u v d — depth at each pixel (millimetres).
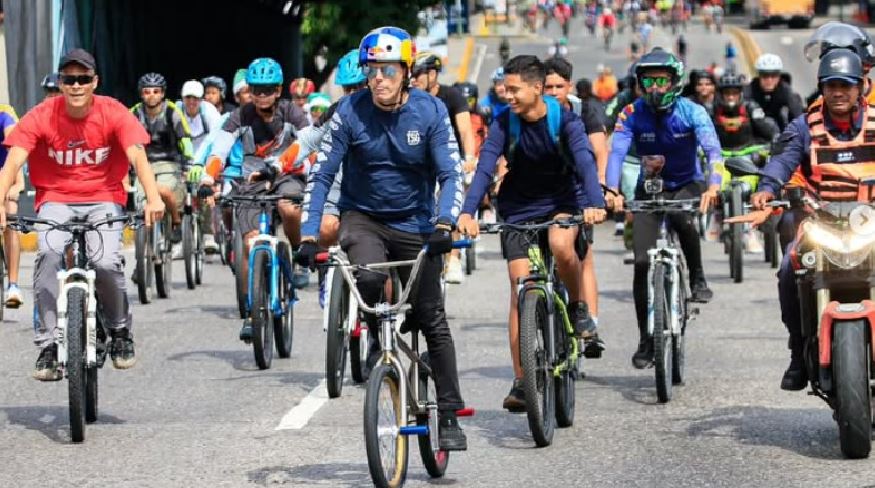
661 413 21719
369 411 16062
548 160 20672
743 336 29406
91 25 62125
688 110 24688
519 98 20281
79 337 19984
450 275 37438
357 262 18203
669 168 25219
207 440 20141
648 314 23422
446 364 17484
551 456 18984
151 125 38031
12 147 20969
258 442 19969
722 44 187625
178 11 84438
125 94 70312
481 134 46531
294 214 27297
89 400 21266
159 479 17984
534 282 19656
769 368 25453
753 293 36500
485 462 18703
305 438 20172
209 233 42594
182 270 44031
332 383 22391
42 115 21109
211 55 91250
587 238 21953
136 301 36250
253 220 27688
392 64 17875
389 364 16641
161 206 20938
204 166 28125
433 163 18438
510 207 21172
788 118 43812
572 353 21031
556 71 25656
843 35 20938
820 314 18203
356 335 23828
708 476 17719
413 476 17984
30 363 26969
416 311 17422
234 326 31656
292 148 27547
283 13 103312
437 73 30734
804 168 19125
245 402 22922
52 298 20859
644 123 24906
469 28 199125
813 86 143250
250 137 28125
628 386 24031
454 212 17422
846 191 18688
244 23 96188
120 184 21719
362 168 18406
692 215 24906
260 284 25922
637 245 23766
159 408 22562
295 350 28297
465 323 31750
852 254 17812
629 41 195125
